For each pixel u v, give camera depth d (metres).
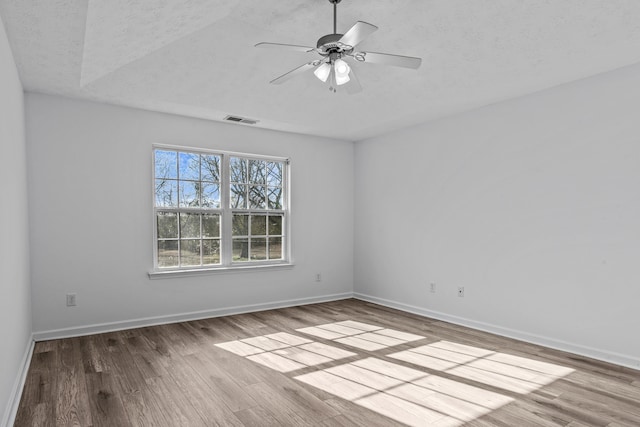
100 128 3.95
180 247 4.48
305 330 4.08
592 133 3.28
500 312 3.94
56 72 3.13
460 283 4.34
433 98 3.91
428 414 2.34
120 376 2.87
